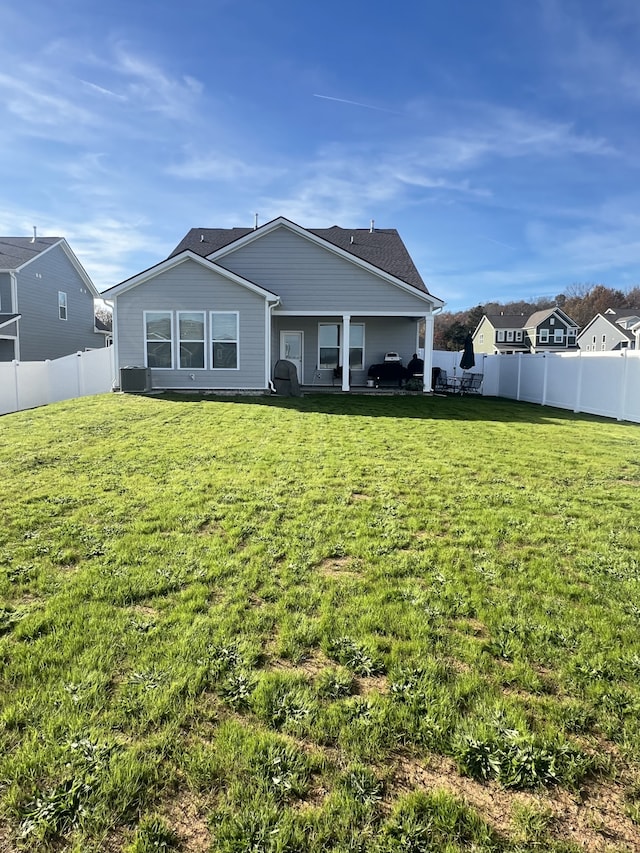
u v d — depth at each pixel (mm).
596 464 6887
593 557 3789
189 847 1592
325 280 15312
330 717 2148
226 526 4301
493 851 1593
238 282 13672
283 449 7363
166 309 13727
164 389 13961
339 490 5410
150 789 1789
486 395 19094
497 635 2762
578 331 56469
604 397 12477
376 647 2633
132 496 5098
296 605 3047
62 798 1743
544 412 13070
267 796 1769
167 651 2559
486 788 1837
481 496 5305
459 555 3789
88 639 2654
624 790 1834
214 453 7047
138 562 3586
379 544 3973
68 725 2055
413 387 16734
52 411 10500
